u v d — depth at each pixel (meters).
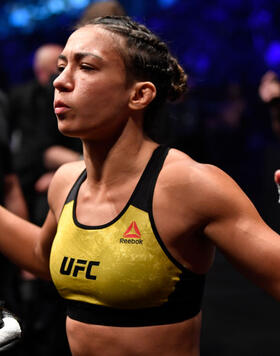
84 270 1.86
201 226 1.83
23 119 4.73
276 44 10.42
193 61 10.44
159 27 10.55
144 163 1.91
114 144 1.90
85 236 1.88
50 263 1.98
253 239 1.78
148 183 1.86
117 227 1.84
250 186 9.95
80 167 2.14
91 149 1.93
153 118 2.00
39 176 4.62
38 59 5.07
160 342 1.85
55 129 4.59
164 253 1.82
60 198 2.12
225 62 10.50
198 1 10.62
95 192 1.95
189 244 1.85
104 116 1.85
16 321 1.96
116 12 3.88
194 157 6.25
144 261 1.81
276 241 1.78
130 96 1.88
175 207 1.82
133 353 1.84
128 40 1.88
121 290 1.81
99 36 1.86
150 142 1.97
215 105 9.88
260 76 10.41
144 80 1.91
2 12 11.81
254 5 10.45
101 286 1.83
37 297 4.30
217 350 4.79
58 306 4.29
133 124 1.91
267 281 1.79
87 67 1.84
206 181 1.81
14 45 11.80
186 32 10.61
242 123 9.99
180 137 6.14
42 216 4.50
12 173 3.77
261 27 10.45
